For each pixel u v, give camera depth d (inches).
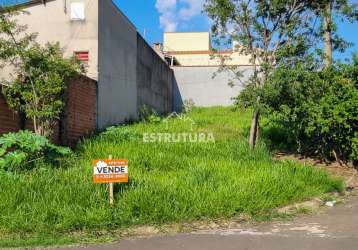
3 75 522.6
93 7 633.0
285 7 512.1
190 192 317.7
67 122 493.4
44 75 415.5
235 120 813.9
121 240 259.0
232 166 403.5
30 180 308.0
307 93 511.2
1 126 387.9
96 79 620.7
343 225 293.3
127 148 456.4
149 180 341.7
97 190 299.4
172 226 283.4
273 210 324.5
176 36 1990.7
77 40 633.0
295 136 543.5
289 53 501.4
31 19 644.1
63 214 275.0
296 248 244.5
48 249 243.8
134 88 828.0
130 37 799.1
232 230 279.9
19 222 265.6
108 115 663.8
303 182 381.1
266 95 494.3
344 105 480.4
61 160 384.8
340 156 515.2
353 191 406.9
